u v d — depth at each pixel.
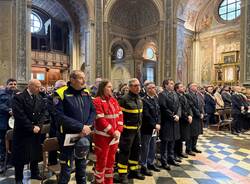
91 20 17.59
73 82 3.29
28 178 4.44
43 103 4.32
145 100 4.67
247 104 9.23
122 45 22.42
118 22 20.30
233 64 17.39
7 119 5.10
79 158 3.16
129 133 4.22
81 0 18.17
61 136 3.19
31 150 3.96
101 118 3.57
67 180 3.19
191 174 4.59
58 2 20.11
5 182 4.25
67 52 24.00
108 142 3.61
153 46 21.84
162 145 4.98
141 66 22.41
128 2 19.56
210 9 19.78
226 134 8.67
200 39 20.59
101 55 17.97
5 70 12.88
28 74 13.71
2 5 12.95
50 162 4.61
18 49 13.32
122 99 4.34
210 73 19.70
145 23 20.48
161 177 4.43
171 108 5.04
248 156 5.80
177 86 5.82
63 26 23.73
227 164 5.19
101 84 3.81
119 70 23.48
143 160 4.60
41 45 23.44
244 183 4.16
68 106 3.19
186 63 20.09
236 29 17.91
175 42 16.88
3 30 12.90
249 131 9.34
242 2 12.80
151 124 4.58
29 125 3.83
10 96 5.23
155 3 17.88
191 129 5.96
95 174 3.64
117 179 4.32
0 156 5.05
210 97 10.00
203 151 6.27
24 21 13.57
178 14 17.06
